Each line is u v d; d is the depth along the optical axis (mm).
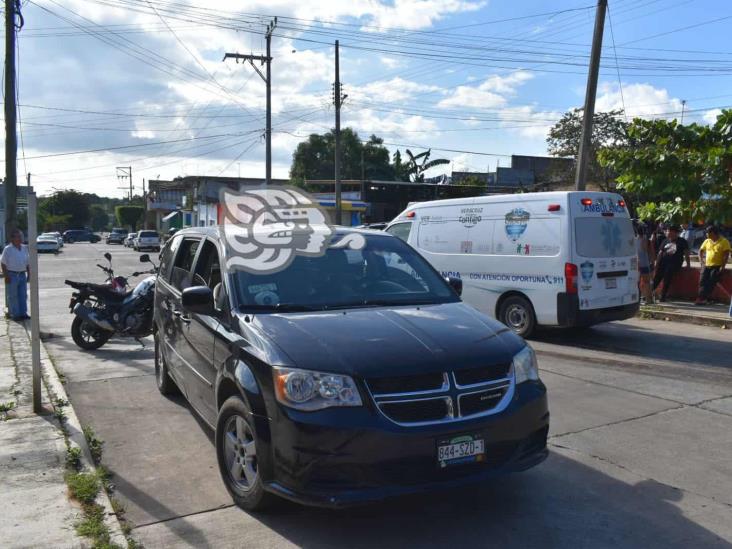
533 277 9953
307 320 4258
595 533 3852
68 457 4973
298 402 3639
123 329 9422
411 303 4852
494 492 4426
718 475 4742
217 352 4578
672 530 3891
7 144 13625
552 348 9562
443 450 3604
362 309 4590
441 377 3725
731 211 9883
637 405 6543
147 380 7746
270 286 4758
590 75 15836
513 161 54625
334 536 3830
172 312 6164
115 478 4746
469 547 3688
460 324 4316
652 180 10039
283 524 3990
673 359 8820
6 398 6711
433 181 52906
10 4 13703
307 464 3562
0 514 4039
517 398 3920
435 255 11523
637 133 10383
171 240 7117
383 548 3686
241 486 4195
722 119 9773
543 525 3953
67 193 97000
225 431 4324
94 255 41062
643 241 13984
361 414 3547
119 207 95875
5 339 10477
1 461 4914
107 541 3697
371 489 3512
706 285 13570
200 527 3965
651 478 4680
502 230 10445
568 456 5102
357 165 55719
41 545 3652
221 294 4789
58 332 11281
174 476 4777
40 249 44469
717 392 7059
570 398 6797
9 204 13547
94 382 7652
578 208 9594
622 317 10125
